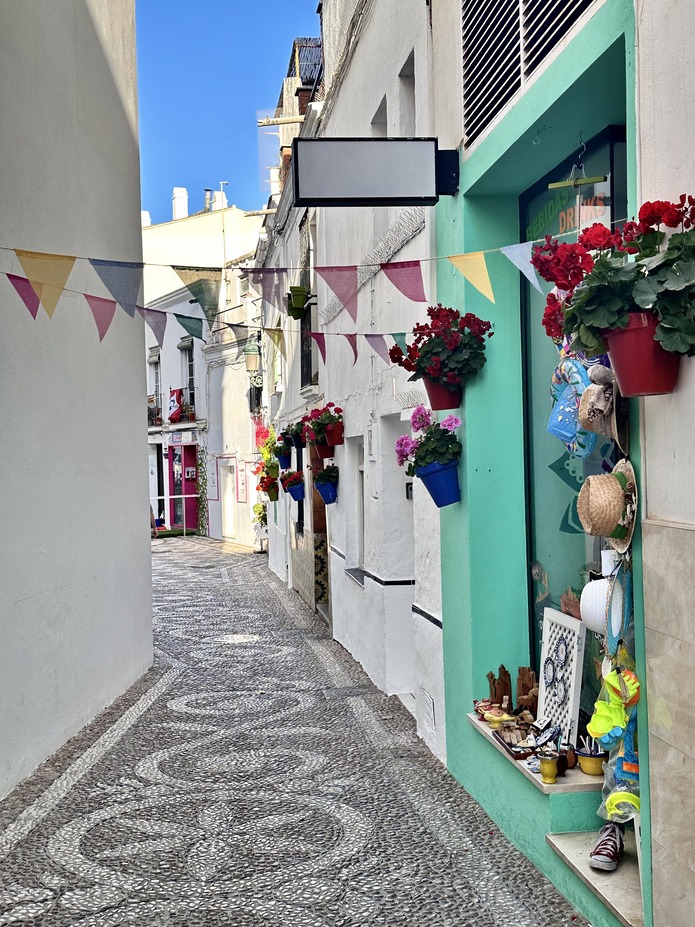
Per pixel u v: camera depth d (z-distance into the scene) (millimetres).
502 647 4812
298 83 15281
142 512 8992
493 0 4254
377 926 3516
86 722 6926
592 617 3338
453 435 4922
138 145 9250
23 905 3836
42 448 6148
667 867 2699
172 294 26859
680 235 2332
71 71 7035
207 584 16438
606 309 2449
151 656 9172
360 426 8531
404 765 5578
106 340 7777
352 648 9320
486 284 3883
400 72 6312
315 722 6770
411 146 4633
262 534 22938
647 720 2832
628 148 2893
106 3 8164
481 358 4738
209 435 26969
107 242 7969
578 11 3322
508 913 3533
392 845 4312
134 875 4105
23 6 6020
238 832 4582
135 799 5180
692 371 2479
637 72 2797
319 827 4598
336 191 4559
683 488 2570
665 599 2668
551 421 3375
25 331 5906
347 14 8711
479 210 4789
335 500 10258
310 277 11867
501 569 4812
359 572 9195
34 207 6141
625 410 2945
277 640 10492
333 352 10258
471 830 4430
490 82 4309
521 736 4273
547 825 3766
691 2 2438
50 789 5422
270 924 3574
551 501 4484
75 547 6770
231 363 24406
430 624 5812
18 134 5867
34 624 5883
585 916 3406
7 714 5391
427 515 5871
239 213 26703
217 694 7852
